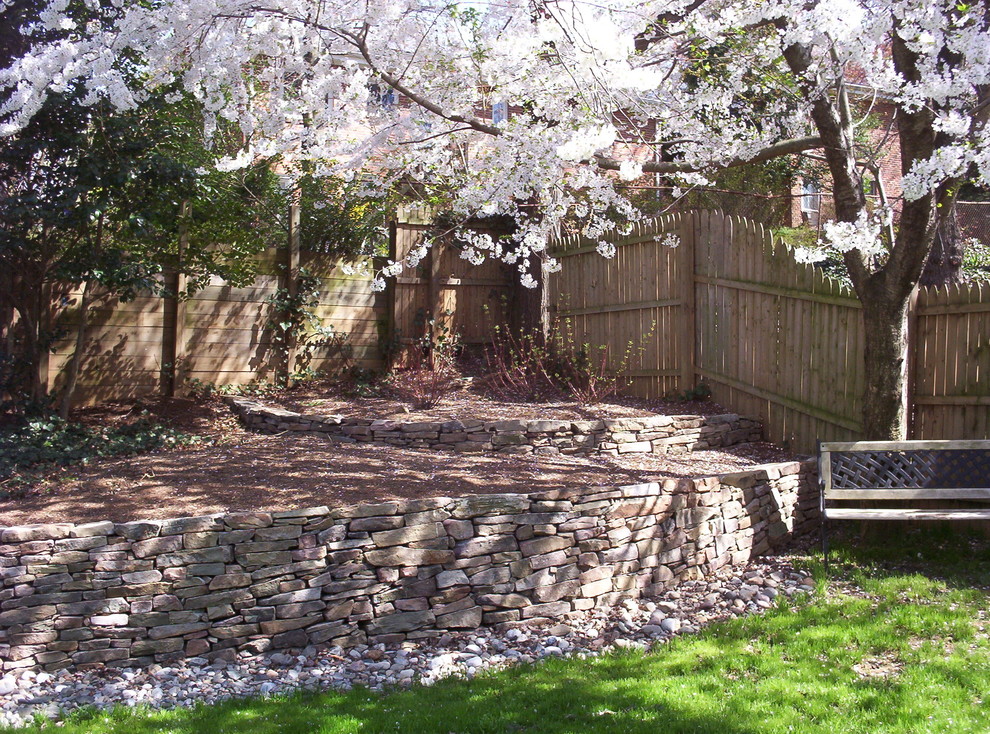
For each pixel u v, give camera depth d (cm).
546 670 422
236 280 920
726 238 840
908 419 643
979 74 482
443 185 745
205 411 877
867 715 354
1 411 759
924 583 514
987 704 359
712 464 706
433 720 361
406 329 1050
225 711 378
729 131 626
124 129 694
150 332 905
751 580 555
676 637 464
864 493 579
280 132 644
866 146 779
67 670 427
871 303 607
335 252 1022
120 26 536
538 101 605
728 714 359
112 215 739
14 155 673
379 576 479
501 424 748
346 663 450
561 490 523
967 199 1284
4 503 520
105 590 436
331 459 623
